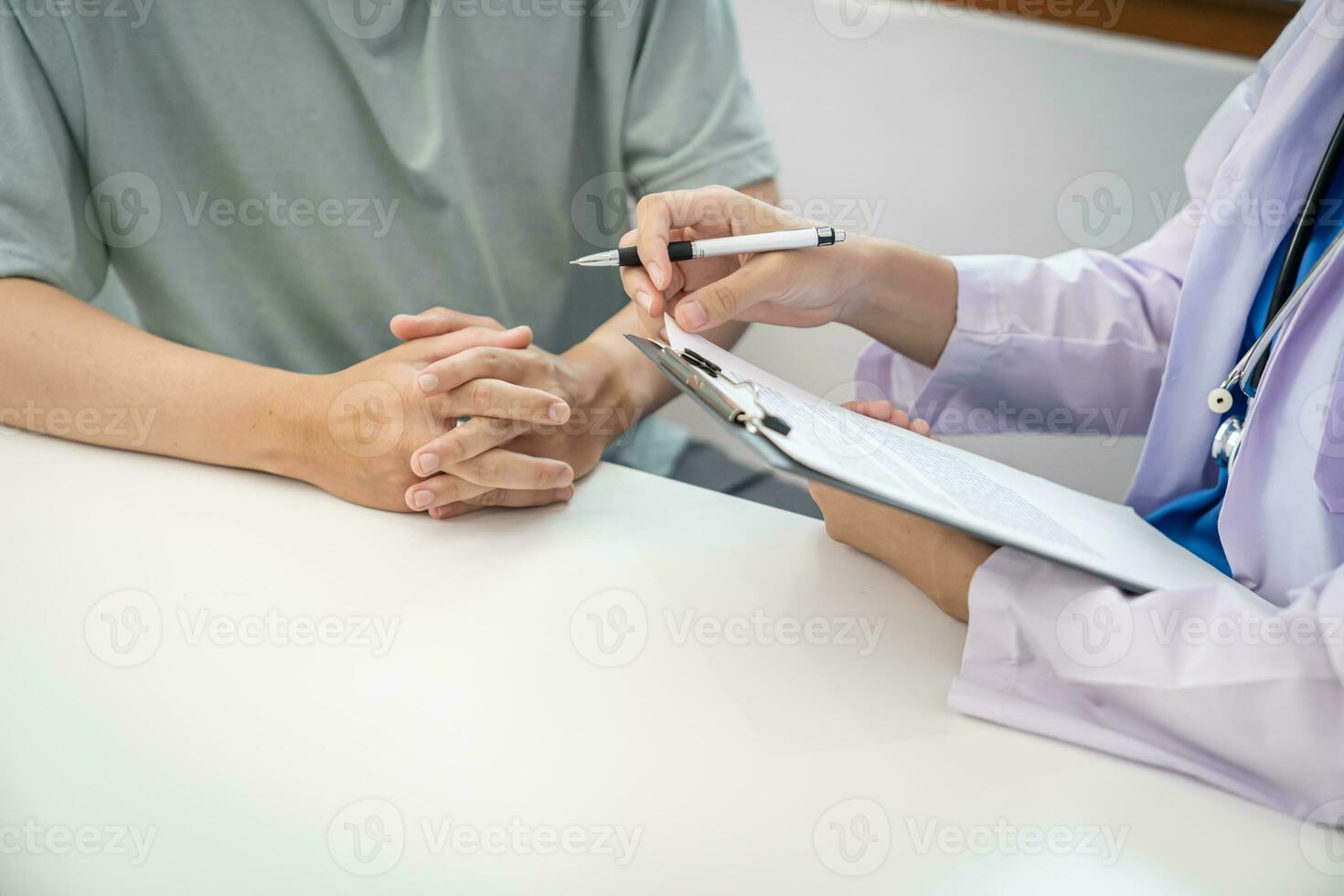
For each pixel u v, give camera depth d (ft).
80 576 1.74
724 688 1.56
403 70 2.77
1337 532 1.68
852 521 1.90
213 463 2.17
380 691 1.51
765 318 2.25
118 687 1.48
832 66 3.87
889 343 2.53
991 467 1.96
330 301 3.00
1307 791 1.35
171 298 2.84
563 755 1.40
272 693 1.49
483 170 2.97
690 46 3.04
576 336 3.44
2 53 2.33
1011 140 3.84
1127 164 3.83
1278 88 2.06
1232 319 2.05
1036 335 2.47
